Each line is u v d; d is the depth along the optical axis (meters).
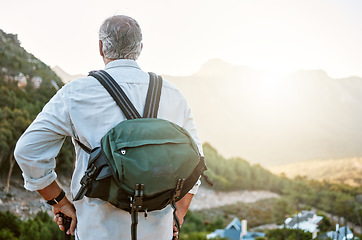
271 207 64.19
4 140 30.53
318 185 80.31
